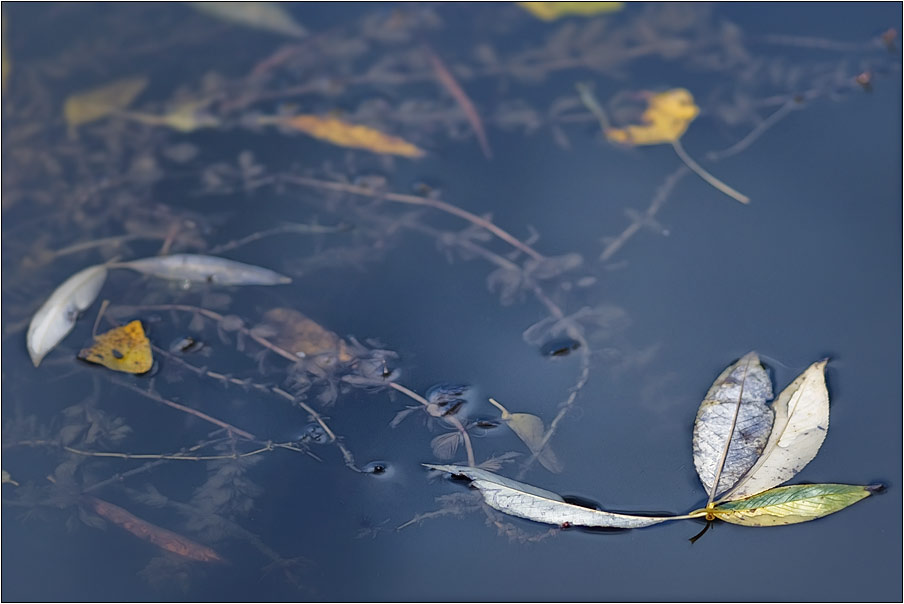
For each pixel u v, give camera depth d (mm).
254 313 1743
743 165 1787
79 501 1695
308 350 1730
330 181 1794
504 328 1737
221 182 1793
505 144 1805
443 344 1732
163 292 1752
